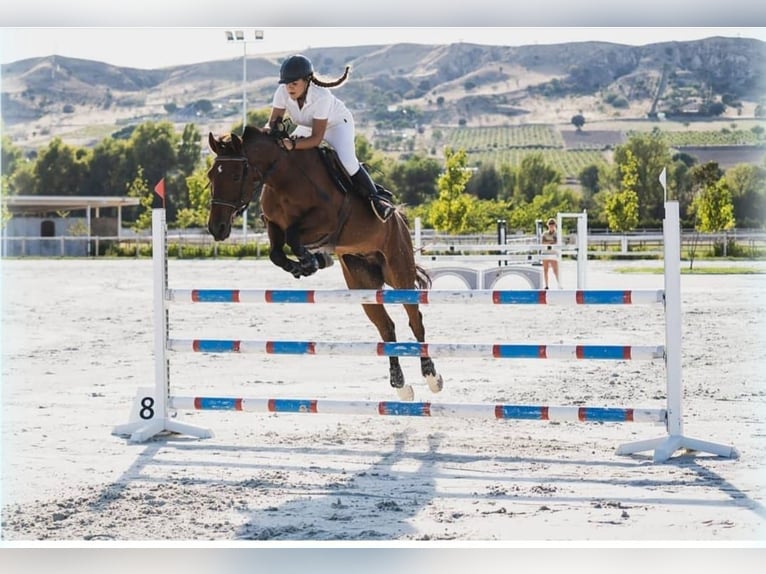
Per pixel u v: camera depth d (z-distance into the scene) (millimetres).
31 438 6551
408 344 6227
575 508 4855
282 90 6539
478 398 7879
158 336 6617
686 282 21031
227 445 6395
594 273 23562
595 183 84562
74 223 46219
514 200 69500
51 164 73625
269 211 6543
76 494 5164
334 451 6195
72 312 15789
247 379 9039
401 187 72375
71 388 8586
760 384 8430
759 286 19688
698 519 4652
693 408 7387
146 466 5809
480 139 127688
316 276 23406
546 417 5961
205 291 6539
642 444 6008
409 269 7309
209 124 138875
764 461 5805
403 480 5441
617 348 6008
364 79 161750
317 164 6457
